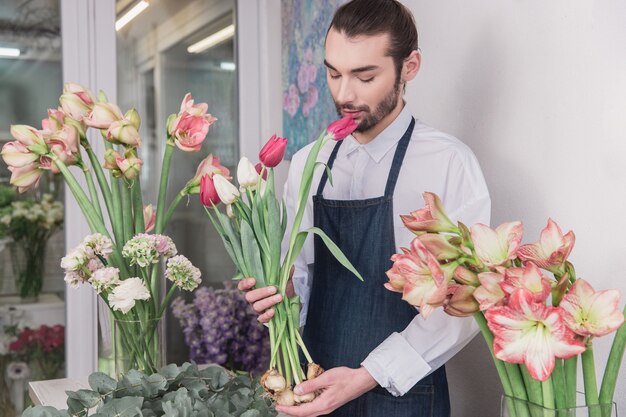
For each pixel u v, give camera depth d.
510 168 1.72
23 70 2.81
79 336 2.86
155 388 1.22
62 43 2.85
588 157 1.50
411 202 1.63
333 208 1.66
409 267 1.06
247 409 1.20
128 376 1.26
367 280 1.61
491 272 1.04
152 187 3.00
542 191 1.63
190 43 3.03
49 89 2.84
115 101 2.93
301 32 2.67
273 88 3.01
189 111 1.78
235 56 3.09
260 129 3.11
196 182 1.85
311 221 1.79
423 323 1.48
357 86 1.51
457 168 1.58
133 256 1.64
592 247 1.50
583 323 0.98
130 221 1.77
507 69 1.72
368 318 1.60
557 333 0.94
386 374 1.45
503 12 1.72
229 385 1.30
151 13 2.97
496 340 0.97
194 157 3.04
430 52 2.01
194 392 1.18
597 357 1.49
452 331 1.47
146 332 1.68
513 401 1.08
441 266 1.04
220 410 1.12
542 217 1.63
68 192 2.83
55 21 2.84
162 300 1.72
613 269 1.45
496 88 1.76
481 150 1.82
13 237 2.79
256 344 2.99
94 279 1.62
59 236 2.84
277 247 1.42
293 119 2.78
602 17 1.46
